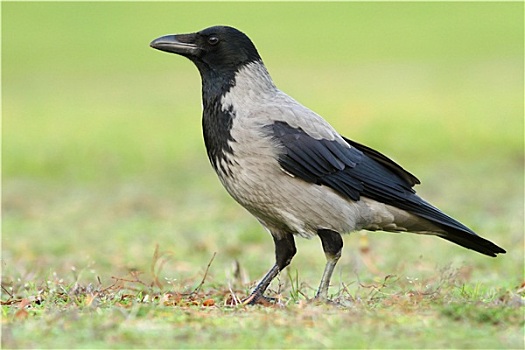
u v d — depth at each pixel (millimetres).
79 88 37344
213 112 8969
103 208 17781
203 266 11969
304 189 8797
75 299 8141
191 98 34562
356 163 9000
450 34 47094
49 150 25125
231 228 15078
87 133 27797
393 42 45938
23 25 50125
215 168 9031
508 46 43906
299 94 33812
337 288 9953
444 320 7047
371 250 12672
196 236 14336
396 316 7145
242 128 8750
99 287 9180
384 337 6602
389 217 9227
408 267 11523
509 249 12789
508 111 29203
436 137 25469
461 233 9281
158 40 9117
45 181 21672
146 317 7180
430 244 13453
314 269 11797
